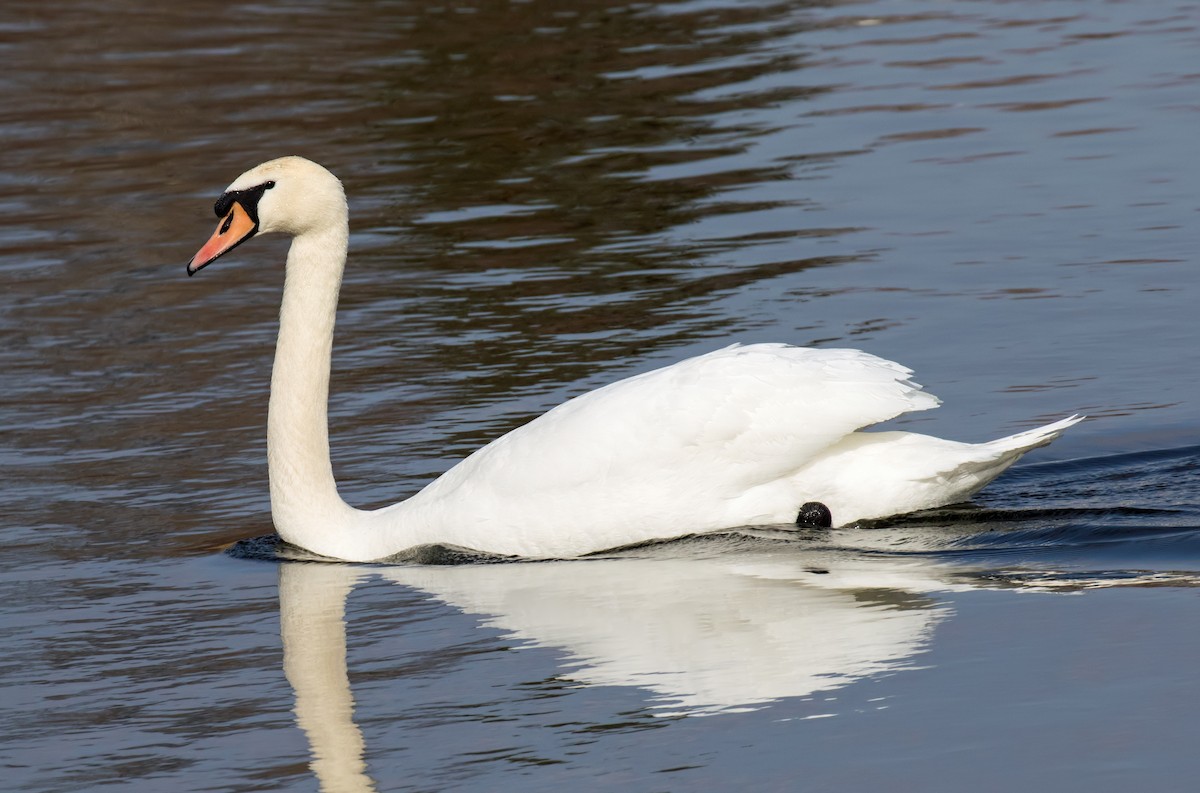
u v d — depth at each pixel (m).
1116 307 17.47
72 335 18.62
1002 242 20.27
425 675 9.77
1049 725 8.51
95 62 34.41
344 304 19.41
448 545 12.47
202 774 8.63
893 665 9.39
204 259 12.76
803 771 8.20
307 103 30.23
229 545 12.67
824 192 23.22
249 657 10.24
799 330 17.34
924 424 14.53
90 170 26.20
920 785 7.98
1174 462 13.25
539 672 9.67
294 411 12.76
